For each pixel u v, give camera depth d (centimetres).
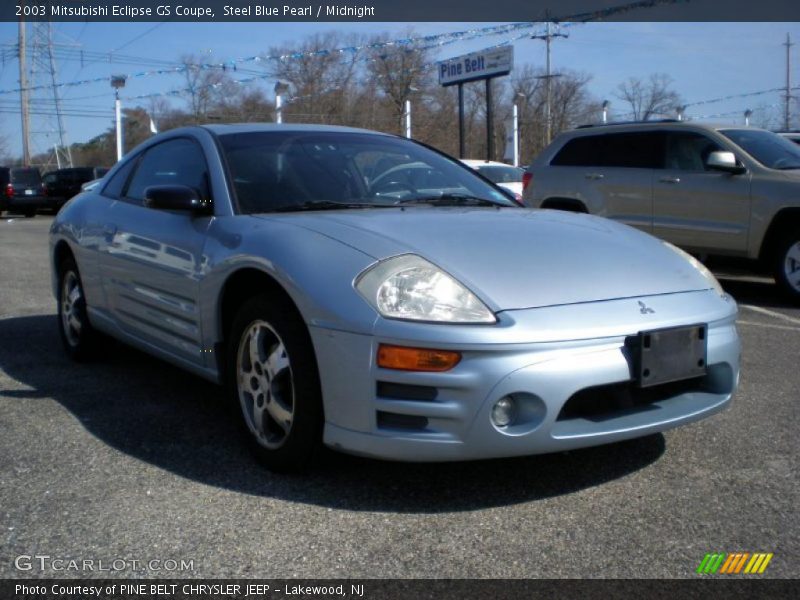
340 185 407
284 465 331
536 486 328
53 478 338
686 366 320
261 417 343
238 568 265
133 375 507
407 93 3916
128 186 490
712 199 827
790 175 779
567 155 971
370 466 346
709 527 293
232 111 3653
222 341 373
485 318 288
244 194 387
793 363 530
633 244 364
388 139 473
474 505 311
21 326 668
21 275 1011
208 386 481
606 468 347
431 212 376
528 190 1005
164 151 466
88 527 294
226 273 354
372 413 294
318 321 302
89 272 496
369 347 291
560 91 5238
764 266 809
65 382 490
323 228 335
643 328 307
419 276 299
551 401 288
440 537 286
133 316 451
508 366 283
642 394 324
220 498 317
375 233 328
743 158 812
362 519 299
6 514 304
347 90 3944
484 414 283
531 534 288
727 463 353
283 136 436
